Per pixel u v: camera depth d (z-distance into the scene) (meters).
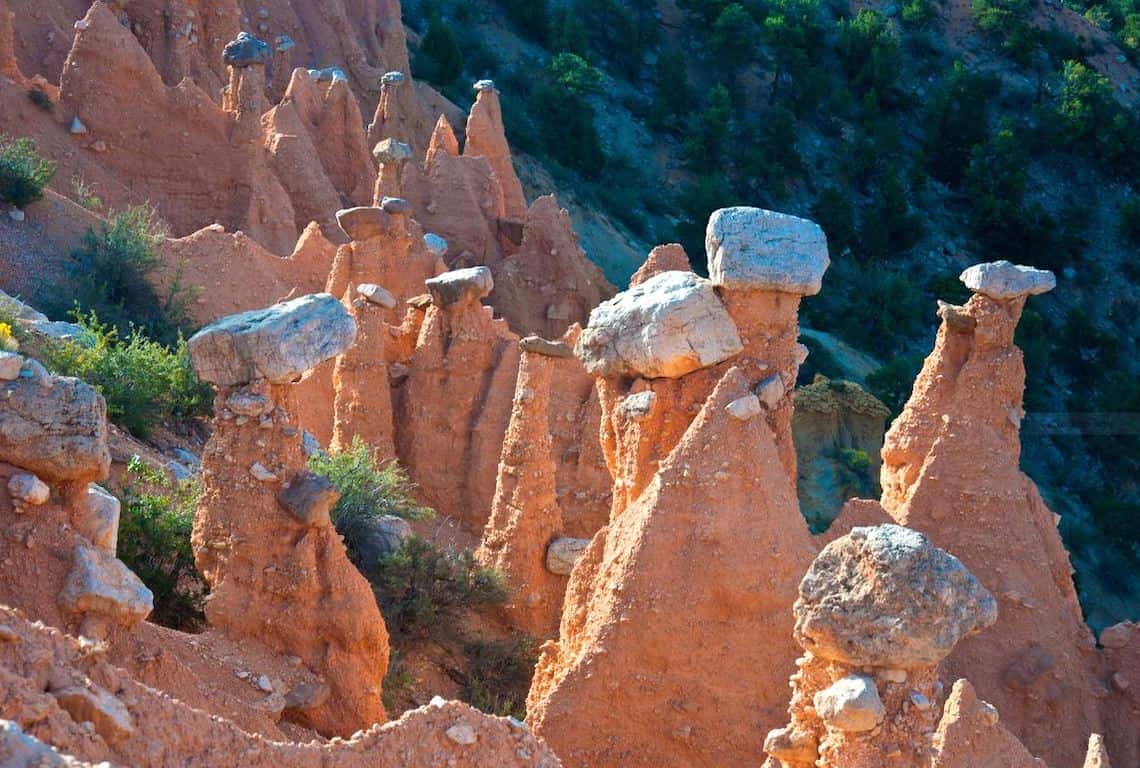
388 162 95.62
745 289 32.41
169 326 68.62
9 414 26.53
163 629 29.80
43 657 19.97
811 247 32.53
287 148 92.31
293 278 75.06
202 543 31.44
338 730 30.59
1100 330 186.62
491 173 103.31
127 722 20.00
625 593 29.69
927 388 40.59
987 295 40.06
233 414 31.27
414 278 67.62
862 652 22.89
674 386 32.84
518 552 46.69
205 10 109.50
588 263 100.62
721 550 29.66
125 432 51.69
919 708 22.89
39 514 26.58
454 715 22.58
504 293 95.81
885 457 41.00
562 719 29.44
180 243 72.75
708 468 29.98
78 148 84.00
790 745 23.95
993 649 36.78
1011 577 37.25
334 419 57.94
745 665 29.30
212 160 86.88
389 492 50.25
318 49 129.88
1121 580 123.31
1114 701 36.94
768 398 32.28
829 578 23.33
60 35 99.00
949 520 37.84
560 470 56.41
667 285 33.19
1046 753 36.16
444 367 56.88
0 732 16.48
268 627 30.95
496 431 56.50
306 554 31.06
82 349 55.03
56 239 70.44
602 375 33.56
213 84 105.75
